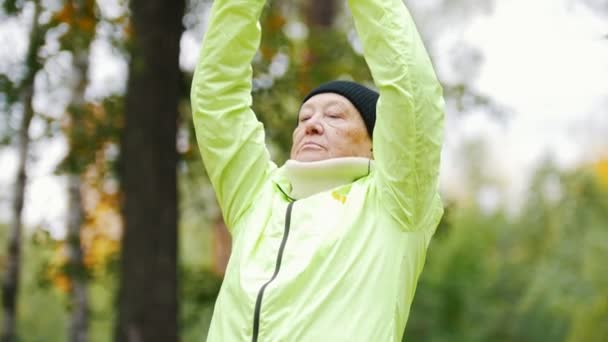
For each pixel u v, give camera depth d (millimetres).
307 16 26391
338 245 6695
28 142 22375
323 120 7285
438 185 6988
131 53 18516
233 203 7359
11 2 18234
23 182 22703
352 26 24734
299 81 21562
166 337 18484
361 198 6891
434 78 6801
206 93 7402
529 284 39500
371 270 6656
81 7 18516
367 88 7438
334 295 6566
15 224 22953
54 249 23094
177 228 18812
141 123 18594
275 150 22297
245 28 7402
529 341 39781
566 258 35906
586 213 36219
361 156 7258
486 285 40656
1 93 19500
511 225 42219
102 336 38312
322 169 7062
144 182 18531
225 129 7375
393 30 6781
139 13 18656
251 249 6914
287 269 6680
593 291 34500
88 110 21781
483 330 39719
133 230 18578
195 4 20125
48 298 40469
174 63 18703
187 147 21938
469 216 42094
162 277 18531
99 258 25344
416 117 6672
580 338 32250
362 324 6512
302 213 6902
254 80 20766
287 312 6539
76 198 23109
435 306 38938
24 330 40031
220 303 6926
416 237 6871
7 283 22969
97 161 23109
